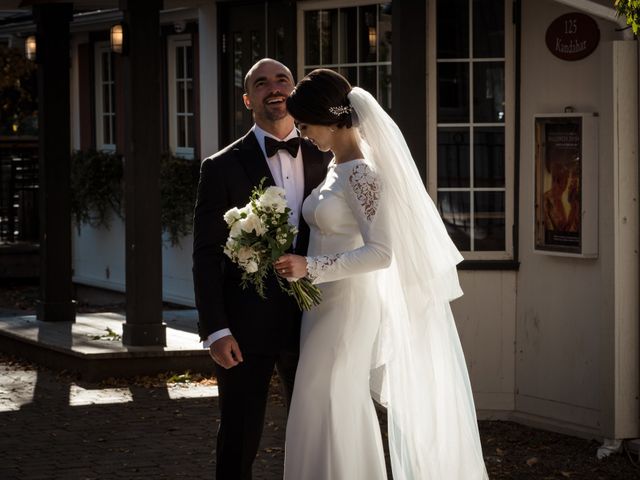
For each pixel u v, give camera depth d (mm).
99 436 7375
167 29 13289
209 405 8281
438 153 7891
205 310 5051
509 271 7828
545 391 7668
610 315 6848
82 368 9250
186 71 13141
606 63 6785
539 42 7609
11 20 15805
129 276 9414
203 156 11406
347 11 9211
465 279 7855
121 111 14430
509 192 7820
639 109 6773
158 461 6766
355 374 4988
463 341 7875
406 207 4910
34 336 10008
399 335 5035
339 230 4922
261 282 4766
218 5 10891
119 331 10305
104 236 14781
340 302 4965
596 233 7234
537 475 6512
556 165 7406
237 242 4680
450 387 5066
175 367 9312
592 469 6652
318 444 4941
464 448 5094
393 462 5062
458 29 7844
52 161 10984
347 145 4945
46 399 8508
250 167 5180
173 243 12773
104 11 13539
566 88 7441
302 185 5254
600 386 7281
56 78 10953
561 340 7539
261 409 5164
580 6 6820
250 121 10672
